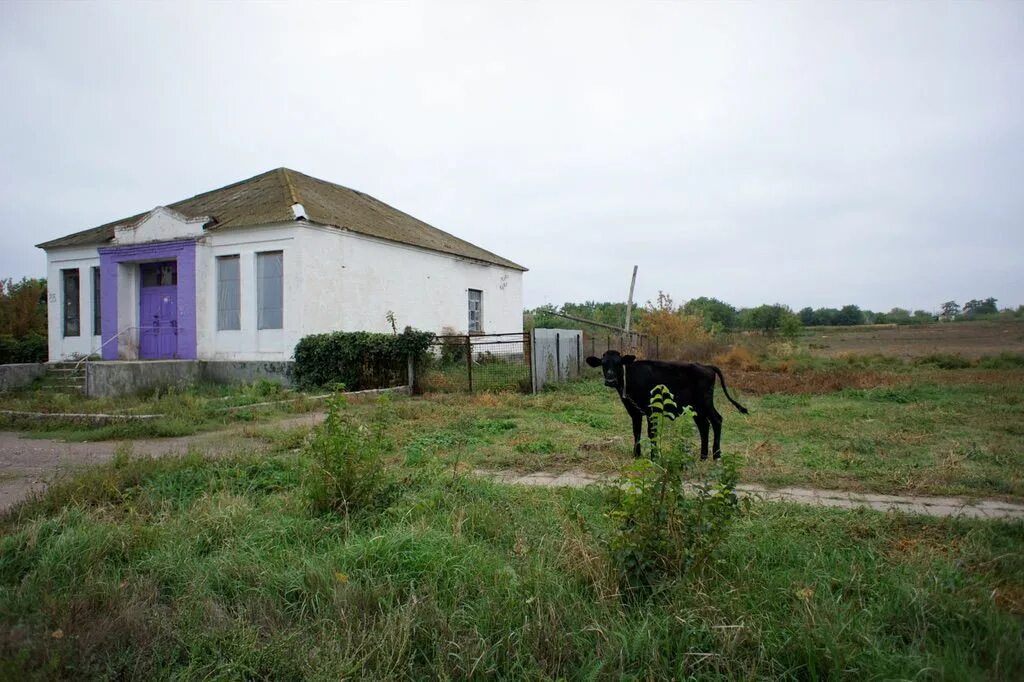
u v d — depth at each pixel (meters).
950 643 2.92
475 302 23.23
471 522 4.53
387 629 3.08
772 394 14.54
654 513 3.63
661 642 2.99
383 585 3.50
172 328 16.92
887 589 3.39
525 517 4.70
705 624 3.03
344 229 16.14
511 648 3.04
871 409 11.51
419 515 4.60
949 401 12.30
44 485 6.11
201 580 3.69
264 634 3.25
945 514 4.81
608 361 7.60
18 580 3.86
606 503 4.80
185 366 15.08
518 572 3.64
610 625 3.13
